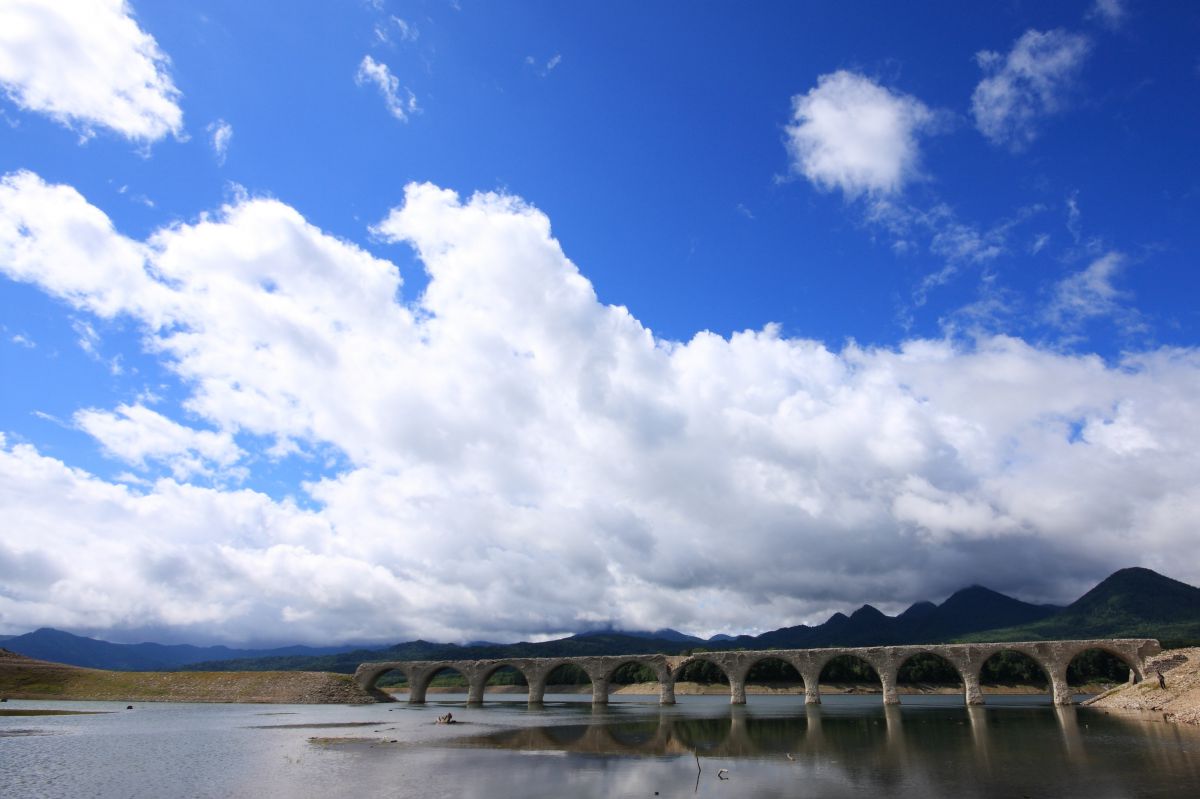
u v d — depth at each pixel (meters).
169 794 43.81
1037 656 110.94
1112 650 107.00
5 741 70.94
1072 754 55.34
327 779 48.88
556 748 66.19
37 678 141.38
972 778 46.50
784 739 71.62
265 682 149.38
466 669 147.00
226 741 71.75
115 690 141.12
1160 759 51.44
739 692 127.50
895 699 117.69
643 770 52.31
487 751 64.12
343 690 149.75
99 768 53.66
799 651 126.19
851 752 60.59
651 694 197.75
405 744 69.62
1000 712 101.25
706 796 42.25
